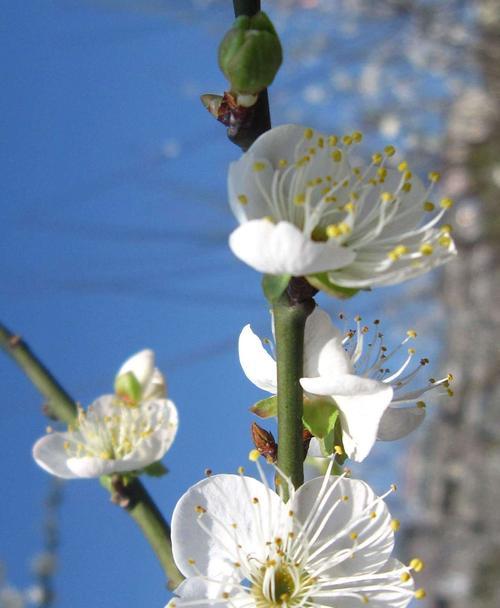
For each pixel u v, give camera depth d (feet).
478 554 2.20
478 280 2.16
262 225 0.59
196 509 0.64
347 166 0.64
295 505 0.64
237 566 0.63
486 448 2.18
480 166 2.17
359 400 0.64
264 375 0.67
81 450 0.78
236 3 0.63
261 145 0.63
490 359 2.12
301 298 0.62
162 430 0.77
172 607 0.63
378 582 0.64
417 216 0.65
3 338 0.80
